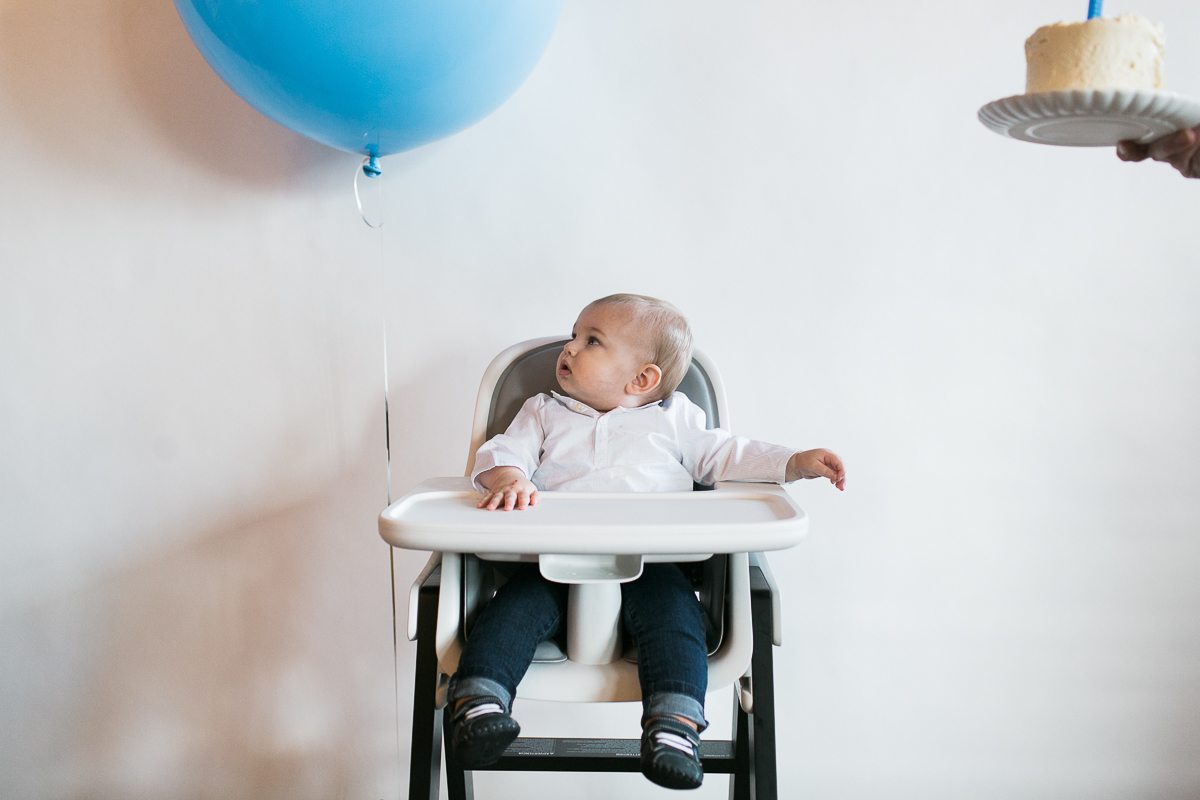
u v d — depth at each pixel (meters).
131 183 1.45
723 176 1.40
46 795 1.57
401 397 1.47
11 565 1.52
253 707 1.54
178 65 1.42
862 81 1.37
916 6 1.35
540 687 0.99
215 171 1.44
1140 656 1.44
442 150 1.42
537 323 1.44
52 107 1.44
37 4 1.42
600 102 1.40
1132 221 1.36
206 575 1.52
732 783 1.25
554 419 1.18
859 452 1.43
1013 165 1.37
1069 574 1.43
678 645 0.96
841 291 1.41
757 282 1.41
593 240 1.42
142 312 1.47
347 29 1.08
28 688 1.54
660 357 1.15
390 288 1.45
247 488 1.50
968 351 1.40
